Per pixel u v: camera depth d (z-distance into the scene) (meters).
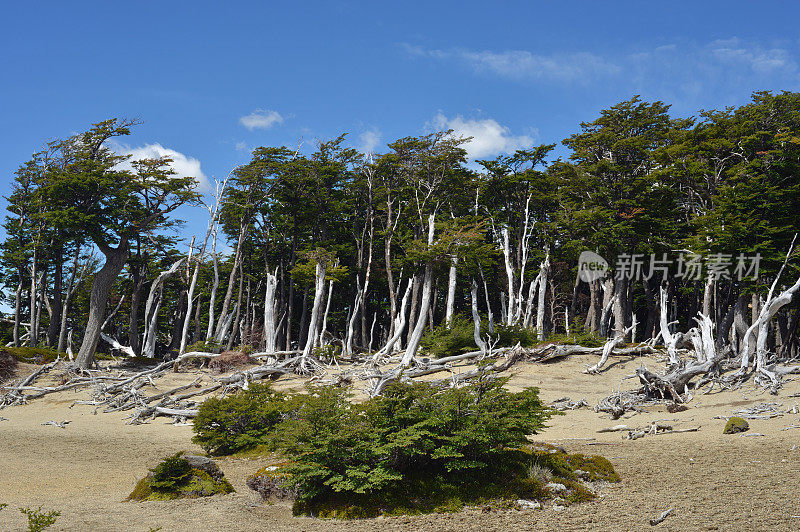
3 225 49.03
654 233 41.19
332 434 11.02
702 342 28.47
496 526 9.44
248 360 35.91
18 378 35.78
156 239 50.12
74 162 42.00
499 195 50.88
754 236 31.03
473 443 11.60
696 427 18.31
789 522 8.77
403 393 12.01
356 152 52.31
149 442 20.86
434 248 33.94
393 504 10.62
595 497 11.02
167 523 9.87
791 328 34.41
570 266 51.03
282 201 51.25
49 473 15.86
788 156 33.91
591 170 42.81
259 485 11.90
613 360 32.47
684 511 9.71
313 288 54.50
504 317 48.75
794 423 17.31
